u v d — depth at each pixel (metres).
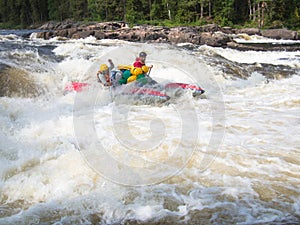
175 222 2.98
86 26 27.19
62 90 7.73
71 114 6.06
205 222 2.97
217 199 3.31
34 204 3.31
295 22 34.94
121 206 3.23
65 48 12.24
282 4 35.38
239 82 9.40
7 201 3.37
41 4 54.53
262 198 3.32
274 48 18.00
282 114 6.16
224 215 3.06
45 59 10.09
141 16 40.00
